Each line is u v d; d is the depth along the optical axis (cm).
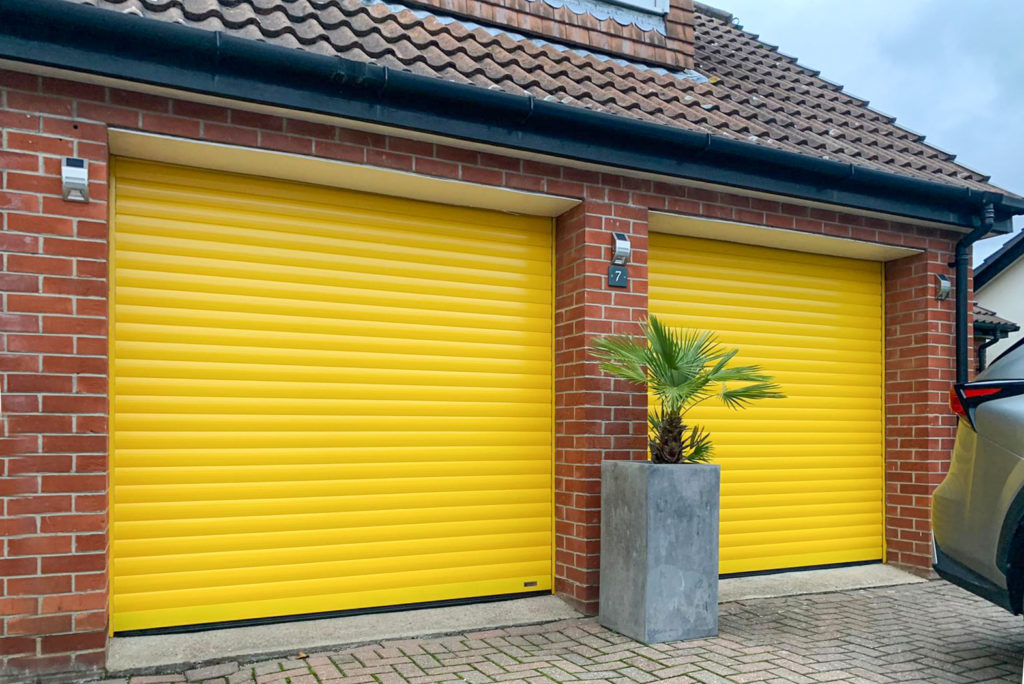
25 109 381
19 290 377
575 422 538
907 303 712
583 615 519
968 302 705
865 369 721
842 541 696
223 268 466
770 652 451
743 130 601
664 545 468
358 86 429
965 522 434
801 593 616
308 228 493
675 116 565
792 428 678
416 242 527
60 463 380
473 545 531
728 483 645
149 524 438
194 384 454
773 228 610
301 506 479
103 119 397
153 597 438
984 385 430
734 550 645
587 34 691
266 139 435
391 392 511
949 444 691
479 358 543
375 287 511
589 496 524
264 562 467
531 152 495
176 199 455
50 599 375
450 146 489
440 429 526
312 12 490
